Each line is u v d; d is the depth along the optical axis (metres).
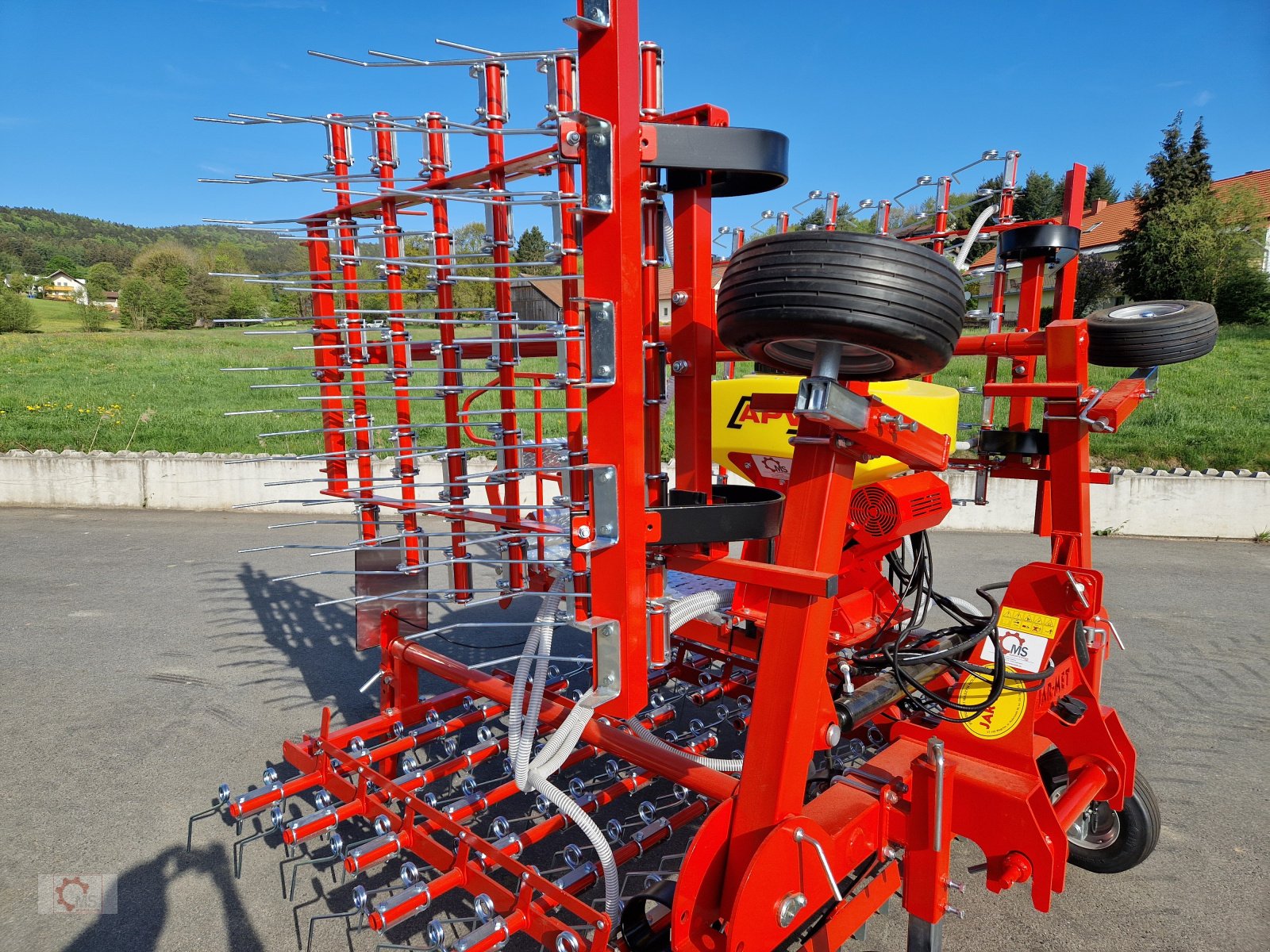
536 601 6.25
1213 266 25.83
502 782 3.22
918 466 1.92
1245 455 9.34
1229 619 5.84
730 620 3.12
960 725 2.39
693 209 1.99
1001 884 2.22
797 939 1.94
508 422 2.36
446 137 2.42
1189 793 3.50
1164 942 2.57
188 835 2.94
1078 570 2.64
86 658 4.92
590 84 1.51
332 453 2.83
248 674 4.69
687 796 2.69
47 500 9.92
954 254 3.30
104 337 25.95
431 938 1.92
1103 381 13.55
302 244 3.19
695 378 2.05
